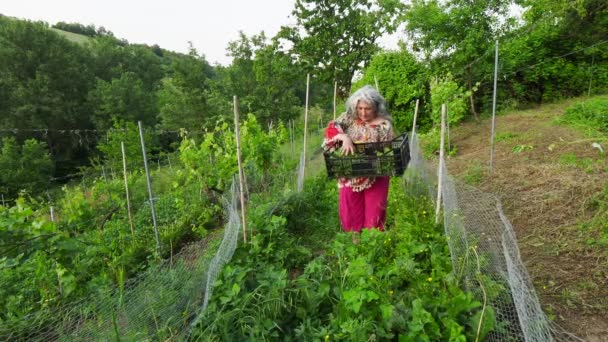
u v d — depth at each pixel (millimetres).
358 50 22406
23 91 32438
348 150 3527
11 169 23266
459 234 3027
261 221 4242
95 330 2457
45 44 35812
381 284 2699
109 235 5215
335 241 3432
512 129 7898
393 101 10750
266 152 6277
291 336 2635
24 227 2910
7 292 3227
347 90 23812
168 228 5461
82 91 38250
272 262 3670
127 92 38188
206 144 6547
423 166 5516
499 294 2555
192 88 30656
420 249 3180
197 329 2596
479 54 9156
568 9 9750
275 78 25547
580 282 2699
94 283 3203
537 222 3643
